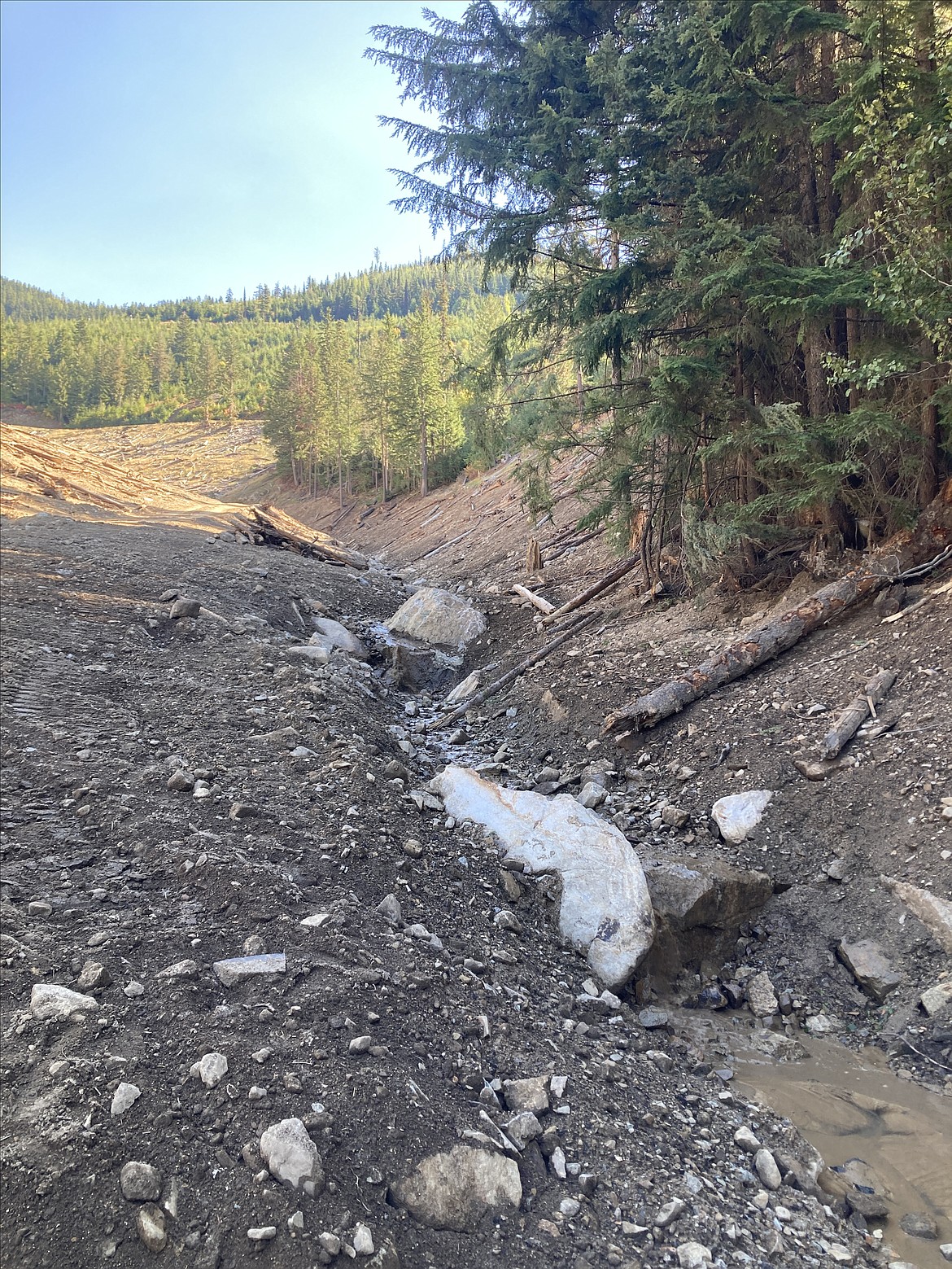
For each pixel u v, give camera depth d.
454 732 11.15
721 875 6.33
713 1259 3.23
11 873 4.93
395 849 6.02
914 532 9.16
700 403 9.70
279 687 9.56
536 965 5.41
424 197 11.34
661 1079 4.57
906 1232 3.69
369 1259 2.89
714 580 11.52
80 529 18.66
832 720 7.77
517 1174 3.41
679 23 9.62
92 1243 2.82
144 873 5.14
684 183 9.70
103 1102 3.28
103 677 9.09
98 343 162.88
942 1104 4.67
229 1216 2.95
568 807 6.90
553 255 11.03
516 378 12.38
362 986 4.28
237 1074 3.52
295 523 31.88
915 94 7.74
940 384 8.70
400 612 16.11
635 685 10.22
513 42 12.01
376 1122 3.43
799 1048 5.27
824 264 8.90
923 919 5.77
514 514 27.97
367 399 62.31
